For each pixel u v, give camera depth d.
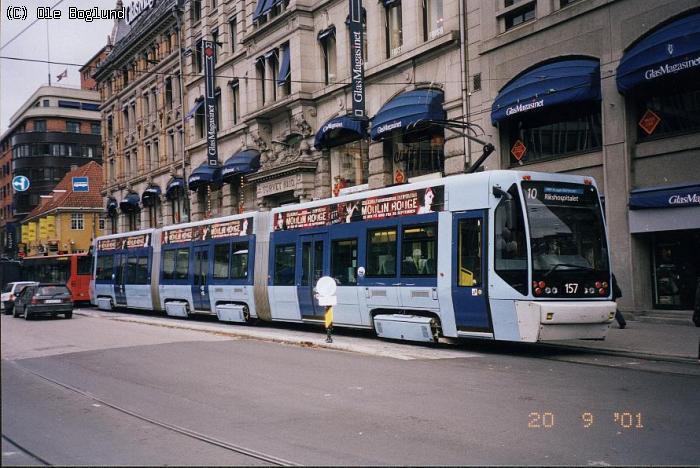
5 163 96.06
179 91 47.16
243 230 22.09
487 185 13.54
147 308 28.61
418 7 25.67
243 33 37.91
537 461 6.15
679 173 17.08
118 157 58.31
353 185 29.52
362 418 7.96
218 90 41.25
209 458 6.38
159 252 27.95
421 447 6.66
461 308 13.88
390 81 27.00
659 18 17.22
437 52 24.50
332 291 15.55
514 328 12.88
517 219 12.98
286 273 19.80
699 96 16.70
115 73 59.31
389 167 27.48
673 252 17.61
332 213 18.08
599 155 18.97
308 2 31.98
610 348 13.58
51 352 15.62
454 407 8.47
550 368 11.54
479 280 13.51
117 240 32.16
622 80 17.34
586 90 18.52
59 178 89.19
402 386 9.96
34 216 74.94
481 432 7.22
